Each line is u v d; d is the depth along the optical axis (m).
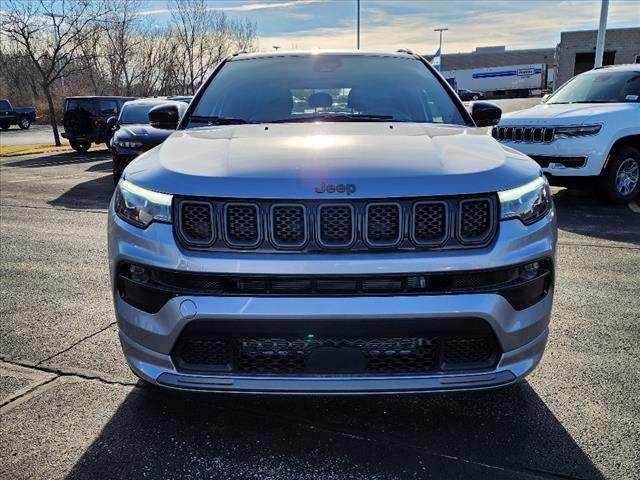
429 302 1.91
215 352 2.03
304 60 3.51
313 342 1.95
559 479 2.04
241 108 3.12
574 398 2.60
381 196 1.91
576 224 6.26
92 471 2.11
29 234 6.25
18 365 2.98
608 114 6.80
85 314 3.74
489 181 2.00
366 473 2.08
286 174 1.98
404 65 3.51
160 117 3.41
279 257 1.91
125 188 2.21
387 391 1.98
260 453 2.21
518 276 2.03
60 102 36.31
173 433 2.35
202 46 36.50
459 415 2.47
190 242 1.98
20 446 2.26
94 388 2.73
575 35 39.81
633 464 2.12
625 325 3.44
